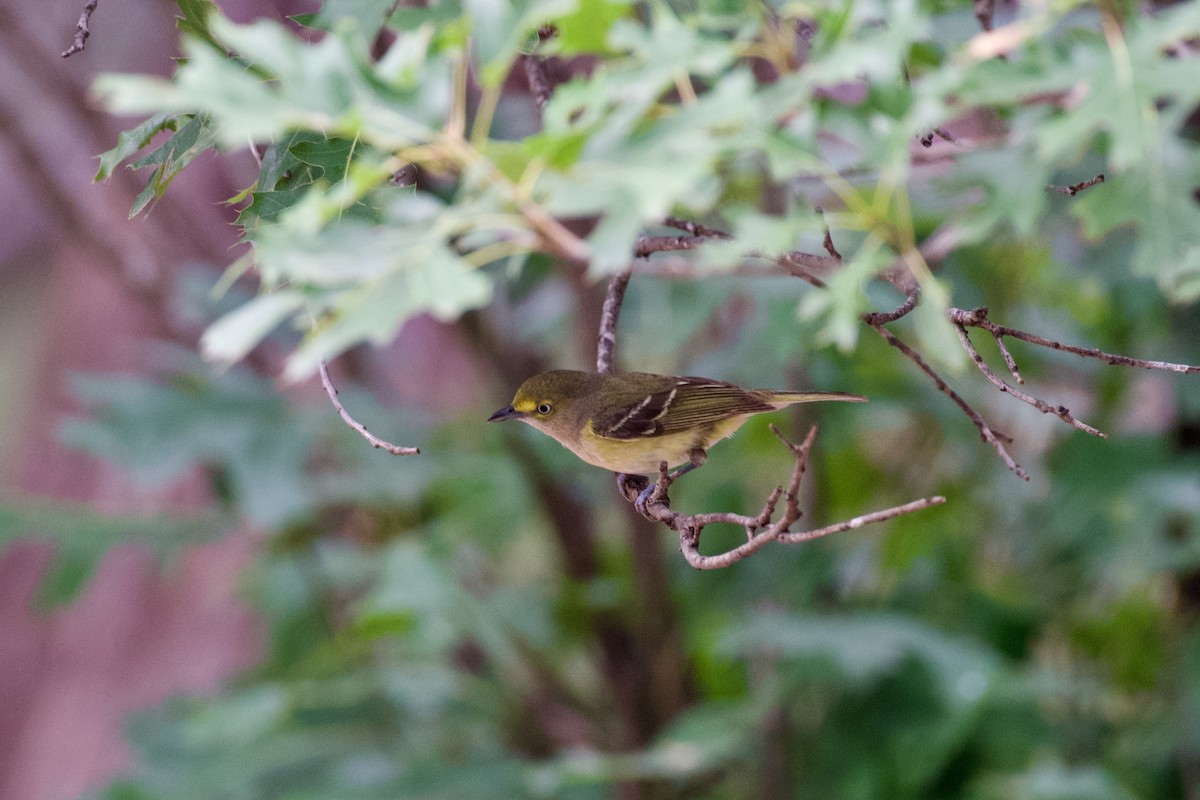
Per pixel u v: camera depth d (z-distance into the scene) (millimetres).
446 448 11055
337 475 10695
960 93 4664
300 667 11273
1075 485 9555
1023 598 10602
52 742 15312
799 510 4031
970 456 10742
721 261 4543
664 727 10422
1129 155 4539
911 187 7816
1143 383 10336
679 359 11680
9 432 17109
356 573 10203
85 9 5172
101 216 12844
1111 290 9023
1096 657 10438
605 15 4715
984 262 9922
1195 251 4852
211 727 9695
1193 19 4605
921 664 9344
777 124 4844
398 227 4277
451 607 9102
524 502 10922
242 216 4758
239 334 3867
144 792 9727
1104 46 4707
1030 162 5434
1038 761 9883
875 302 8766
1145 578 9914
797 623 8797
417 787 9094
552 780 8672
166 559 10336
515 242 4578
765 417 10453
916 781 8906
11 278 18516
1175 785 9414
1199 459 9461
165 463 9789
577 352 10672
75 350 15594
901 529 10586
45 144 13086
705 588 10828
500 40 4082
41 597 10086
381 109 4031
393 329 3783
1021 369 10062
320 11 4680
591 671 11922
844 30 4688
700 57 4566
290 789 9633
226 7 9359
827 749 9422
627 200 3926
